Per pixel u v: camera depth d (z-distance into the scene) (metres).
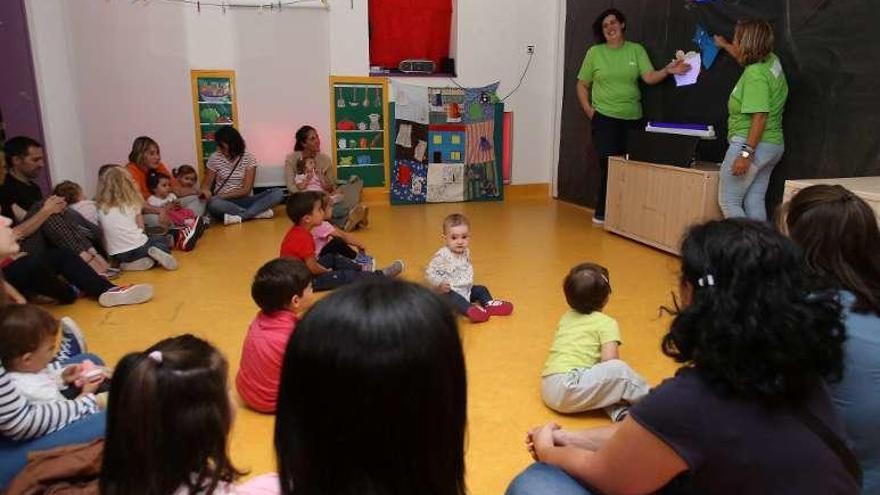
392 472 0.70
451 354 0.70
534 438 1.44
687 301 1.00
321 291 3.49
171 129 5.44
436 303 0.71
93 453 1.40
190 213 4.75
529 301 3.36
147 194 4.73
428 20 6.05
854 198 1.31
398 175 6.05
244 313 3.21
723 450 0.90
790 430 0.89
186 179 5.14
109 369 2.21
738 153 3.75
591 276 2.31
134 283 3.68
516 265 4.03
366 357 0.65
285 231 4.98
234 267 4.01
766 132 3.74
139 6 5.17
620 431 1.01
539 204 6.17
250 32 5.46
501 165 6.32
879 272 1.26
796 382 0.89
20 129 4.50
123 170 3.97
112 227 3.87
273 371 2.20
